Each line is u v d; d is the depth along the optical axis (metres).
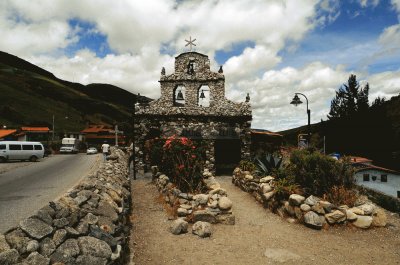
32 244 3.67
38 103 121.81
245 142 22.95
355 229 8.25
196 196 9.20
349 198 9.16
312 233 8.05
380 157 40.50
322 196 9.67
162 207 10.44
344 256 6.60
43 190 12.43
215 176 21.52
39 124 92.81
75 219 4.63
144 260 6.14
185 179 10.48
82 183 6.85
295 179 10.59
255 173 13.91
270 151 27.17
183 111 22.89
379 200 14.19
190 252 6.65
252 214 10.08
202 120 22.94
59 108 130.00
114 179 9.84
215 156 24.14
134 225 8.43
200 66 24.36
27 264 3.38
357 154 42.78
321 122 51.56
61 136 73.12
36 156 32.66
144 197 12.44
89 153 53.75
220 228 8.35
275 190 10.12
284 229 8.40
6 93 116.25
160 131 22.56
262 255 6.59
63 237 4.08
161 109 22.97
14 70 172.38
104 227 5.07
